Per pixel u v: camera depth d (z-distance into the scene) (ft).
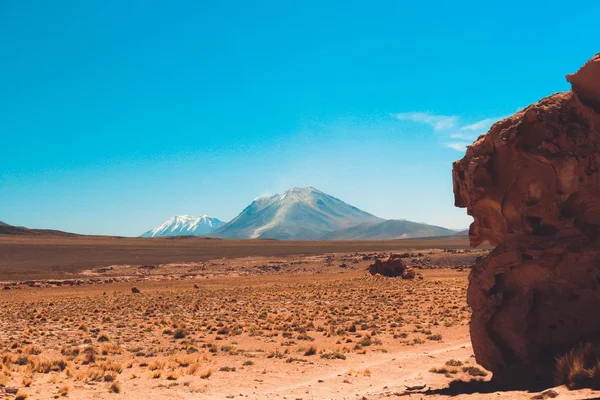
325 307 170.81
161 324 135.23
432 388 60.59
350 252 602.85
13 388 59.67
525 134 51.42
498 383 52.70
